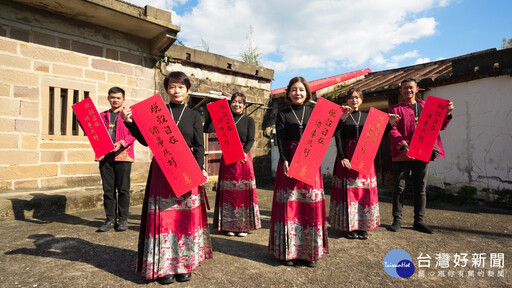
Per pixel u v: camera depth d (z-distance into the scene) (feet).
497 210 15.66
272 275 7.73
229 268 8.16
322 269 8.16
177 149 7.04
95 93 17.17
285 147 8.60
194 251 7.24
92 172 16.97
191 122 7.51
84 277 7.45
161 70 20.21
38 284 7.04
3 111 14.24
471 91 17.10
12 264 8.21
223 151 11.61
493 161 16.25
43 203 13.80
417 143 10.93
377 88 20.43
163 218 7.07
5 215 12.81
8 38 14.46
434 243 10.42
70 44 16.33
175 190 6.89
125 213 11.82
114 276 7.54
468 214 14.88
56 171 15.76
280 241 8.40
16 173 14.60
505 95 15.79
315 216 8.28
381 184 22.52
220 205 11.84
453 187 17.83
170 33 18.21
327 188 24.70
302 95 8.71
